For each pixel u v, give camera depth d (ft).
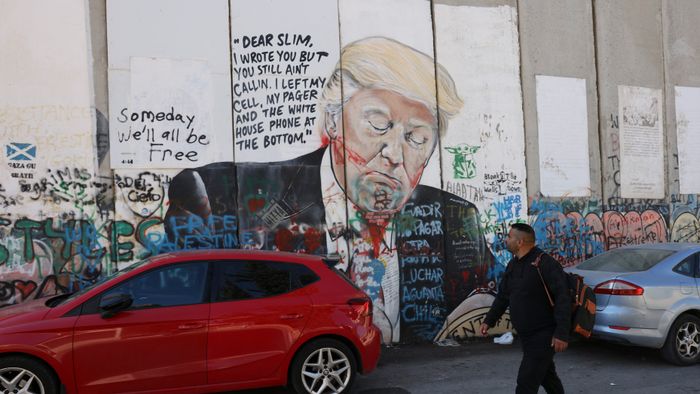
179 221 26.99
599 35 36.42
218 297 19.01
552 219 34.04
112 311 17.76
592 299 15.72
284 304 19.39
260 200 28.19
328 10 29.96
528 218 33.42
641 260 26.30
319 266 20.76
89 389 17.33
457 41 32.45
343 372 19.86
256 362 18.76
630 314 23.89
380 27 30.89
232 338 18.60
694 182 39.14
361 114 30.09
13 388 16.85
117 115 26.50
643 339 23.95
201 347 18.30
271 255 20.35
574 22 35.58
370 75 30.45
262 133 28.53
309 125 29.22
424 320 30.35
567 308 15.24
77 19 26.35
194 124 27.55
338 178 29.43
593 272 26.12
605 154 36.01
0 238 24.66
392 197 30.27
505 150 33.01
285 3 29.32
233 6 28.55
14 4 25.59
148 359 17.85
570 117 35.06
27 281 24.88
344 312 19.95
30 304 19.70
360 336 19.97
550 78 34.63
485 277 31.81
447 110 31.86
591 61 35.99
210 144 27.73
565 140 34.83
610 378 22.93
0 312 18.72
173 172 27.09
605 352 27.30
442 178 31.45
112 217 26.13
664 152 38.17
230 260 19.72
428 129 31.30
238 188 27.96
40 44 25.76
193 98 27.61
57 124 25.71
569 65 35.27
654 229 37.29
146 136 26.84
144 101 26.91
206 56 27.96
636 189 36.91
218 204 27.61
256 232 27.99
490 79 32.99
